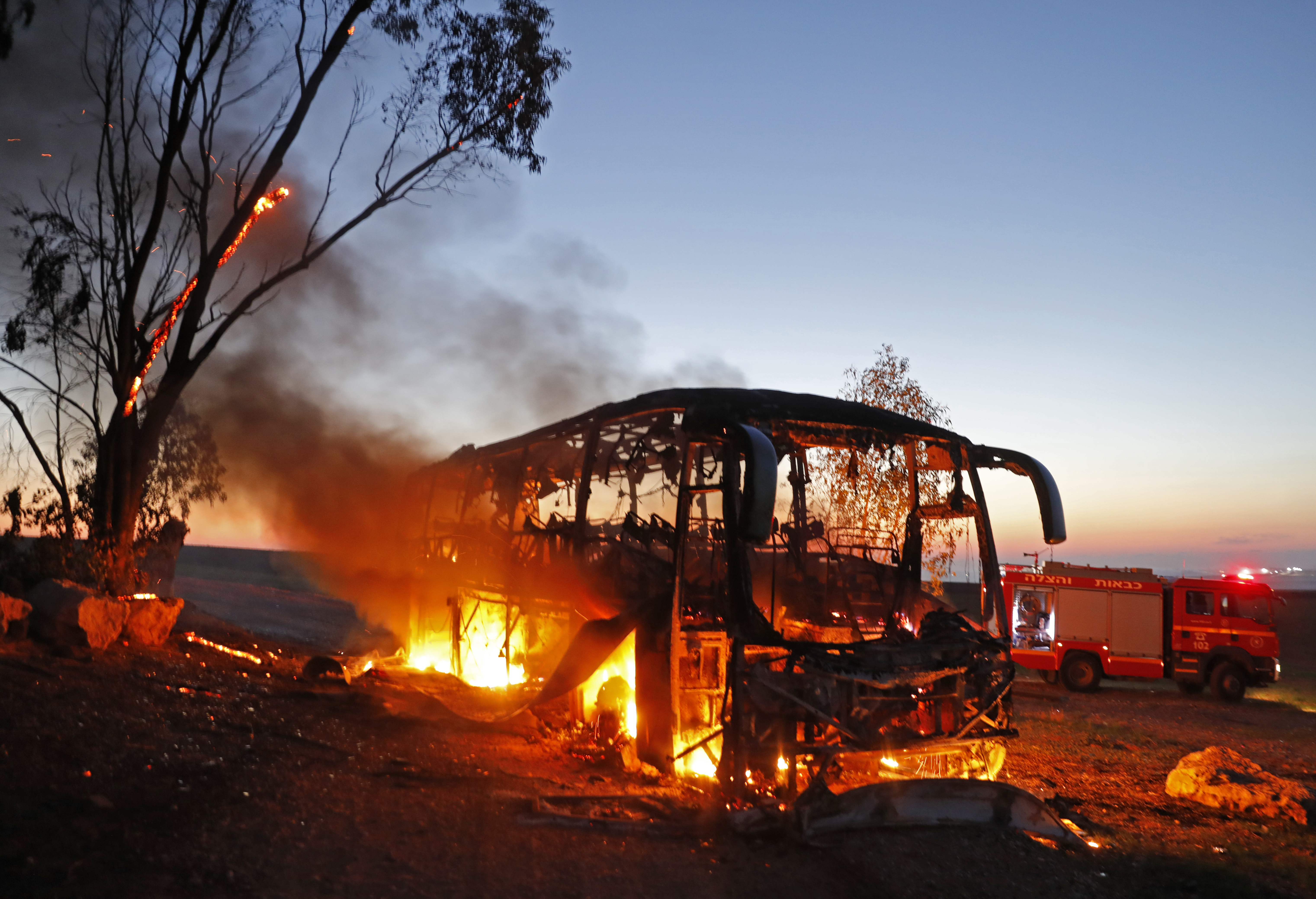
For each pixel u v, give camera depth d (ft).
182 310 45.29
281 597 98.89
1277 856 21.80
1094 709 58.90
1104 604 72.54
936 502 31.53
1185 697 71.15
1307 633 131.13
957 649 26.17
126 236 44.37
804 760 24.99
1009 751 37.24
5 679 26.30
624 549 32.32
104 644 35.47
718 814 22.08
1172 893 18.52
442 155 48.60
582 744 30.94
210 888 15.17
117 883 14.83
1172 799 28.71
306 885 15.90
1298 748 43.14
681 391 29.48
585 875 17.79
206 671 35.65
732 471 25.53
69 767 20.36
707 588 27.84
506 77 48.03
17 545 39.24
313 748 26.02
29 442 41.42
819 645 24.62
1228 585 69.87
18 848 15.62
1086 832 23.67
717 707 26.35
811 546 34.06
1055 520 29.84
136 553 45.44
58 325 43.47
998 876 18.69
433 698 38.11
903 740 24.75
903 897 17.28
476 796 22.74
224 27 43.04
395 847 18.37
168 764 21.95
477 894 16.31
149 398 46.80
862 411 29.66
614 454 34.94
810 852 20.02
